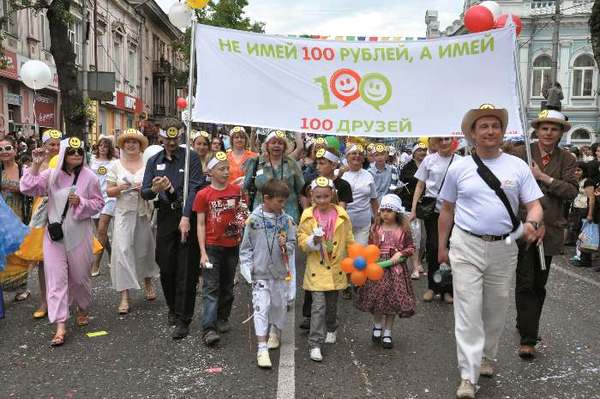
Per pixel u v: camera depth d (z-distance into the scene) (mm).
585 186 9023
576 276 8227
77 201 5211
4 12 19172
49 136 6117
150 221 6258
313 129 5742
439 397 3977
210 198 5039
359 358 4730
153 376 4309
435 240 6547
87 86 15195
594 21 14773
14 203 6574
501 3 34938
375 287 4938
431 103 5617
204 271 5082
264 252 4766
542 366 4555
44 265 5277
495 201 3961
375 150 8242
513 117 5441
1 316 5734
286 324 5645
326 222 4879
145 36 39875
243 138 7723
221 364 4559
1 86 19578
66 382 4195
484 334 4141
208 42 5719
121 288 5902
